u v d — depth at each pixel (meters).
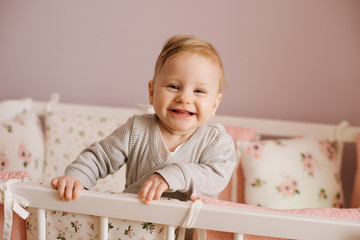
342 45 1.58
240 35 1.60
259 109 1.65
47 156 1.52
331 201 1.40
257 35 1.60
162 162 0.86
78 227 0.74
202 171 0.79
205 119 0.81
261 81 1.63
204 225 0.68
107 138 0.91
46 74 1.70
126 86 1.68
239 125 1.56
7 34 1.68
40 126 1.56
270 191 1.38
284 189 1.38
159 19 1.62
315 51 1.59
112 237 0.73
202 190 0.79
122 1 1.62
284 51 1.60
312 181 1.40
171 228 0.69
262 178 1.38
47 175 1.49
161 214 0.68
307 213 0.72
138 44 1.64
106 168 0.89
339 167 1.54
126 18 1.63
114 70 1.67
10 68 1.71
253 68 1.62
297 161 1.42
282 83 1.62
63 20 1.65
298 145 1.46
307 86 1.62
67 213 0.73
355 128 1.52
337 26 1.57
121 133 0.89
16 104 1.54
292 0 1.56
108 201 0.69
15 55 1.69
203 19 1.60
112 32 1.64
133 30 1.63
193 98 0.79
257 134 1.57
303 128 1.55
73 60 1.68
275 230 0.66
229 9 1.59
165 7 1.61
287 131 1.56
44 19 1.66
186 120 0.80
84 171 0.84
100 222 0.71
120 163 0.90
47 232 0.76
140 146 0.88
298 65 1.61
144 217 0.69
